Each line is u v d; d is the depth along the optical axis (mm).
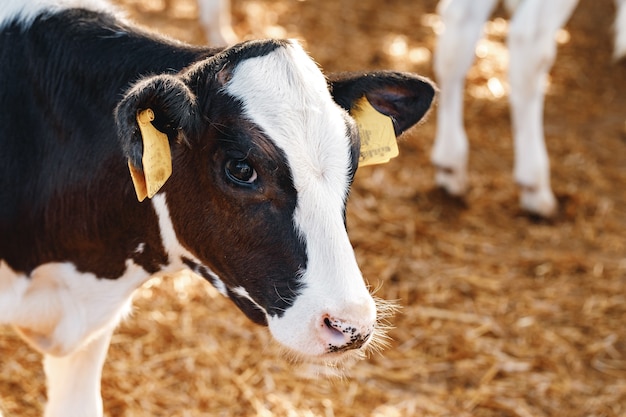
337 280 3178
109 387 5012
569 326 5906
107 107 3584
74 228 3660
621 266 6520
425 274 6266
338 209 3221
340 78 3623
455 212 6941
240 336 5488
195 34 9117
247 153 3162
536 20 6340
